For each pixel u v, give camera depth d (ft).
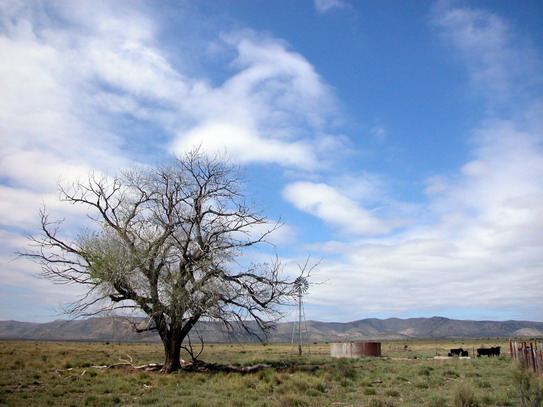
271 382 72.13
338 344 184.65
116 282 85.30
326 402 55.67
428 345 394.93
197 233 90.74
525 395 52.65
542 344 73.97
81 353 174.50
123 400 57.26
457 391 55.72
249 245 94.02
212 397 59.36
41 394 60.23
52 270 87.04
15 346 230.89
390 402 55.21
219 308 87.56
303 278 95.61
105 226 89.51
